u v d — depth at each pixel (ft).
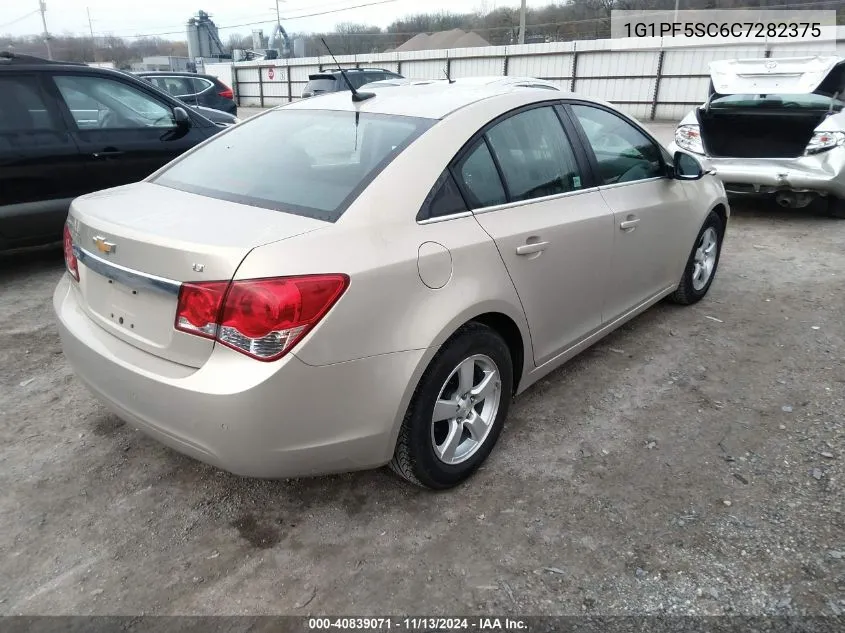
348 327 6.79
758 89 22.80
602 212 10.56
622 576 7.20
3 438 9.90
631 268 11.80
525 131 9.66
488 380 8.77
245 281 6.37
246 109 102.06
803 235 21.67
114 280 7.40
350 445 7.22
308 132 9.39
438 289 7.65
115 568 7.40
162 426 7.12
